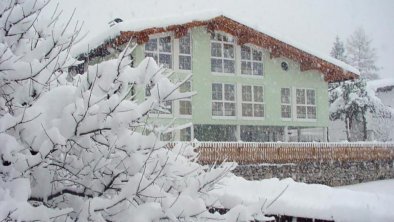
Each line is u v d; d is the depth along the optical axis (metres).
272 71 25.41
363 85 33.66
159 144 3.39
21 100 3.35
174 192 3.68
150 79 3.28
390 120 34.62
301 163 20.20
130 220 3.13
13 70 3.18
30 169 3.13
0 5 3.45
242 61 24.78
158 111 3.51
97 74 3.14
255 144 19.22
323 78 26.77
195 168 3.81
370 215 4.82
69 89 3.34
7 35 3.47
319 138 32.44
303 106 26.22
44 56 3.40
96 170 3.29
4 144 2.99
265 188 6.33
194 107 22.64
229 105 24.02
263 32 23.47
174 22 20.61
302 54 24.59
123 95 3.22
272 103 25.14
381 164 22.80
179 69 22.48
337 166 21.19
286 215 5.24
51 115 3.21
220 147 18.22
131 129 3.79
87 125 3.06
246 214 3.45
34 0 3.46
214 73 23.61
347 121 34.16
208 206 4.09
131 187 3.12
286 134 25.69
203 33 23.38
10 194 2.88
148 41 21.52
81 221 3.10
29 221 2.75
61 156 3.43
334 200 5.68
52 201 3.46
